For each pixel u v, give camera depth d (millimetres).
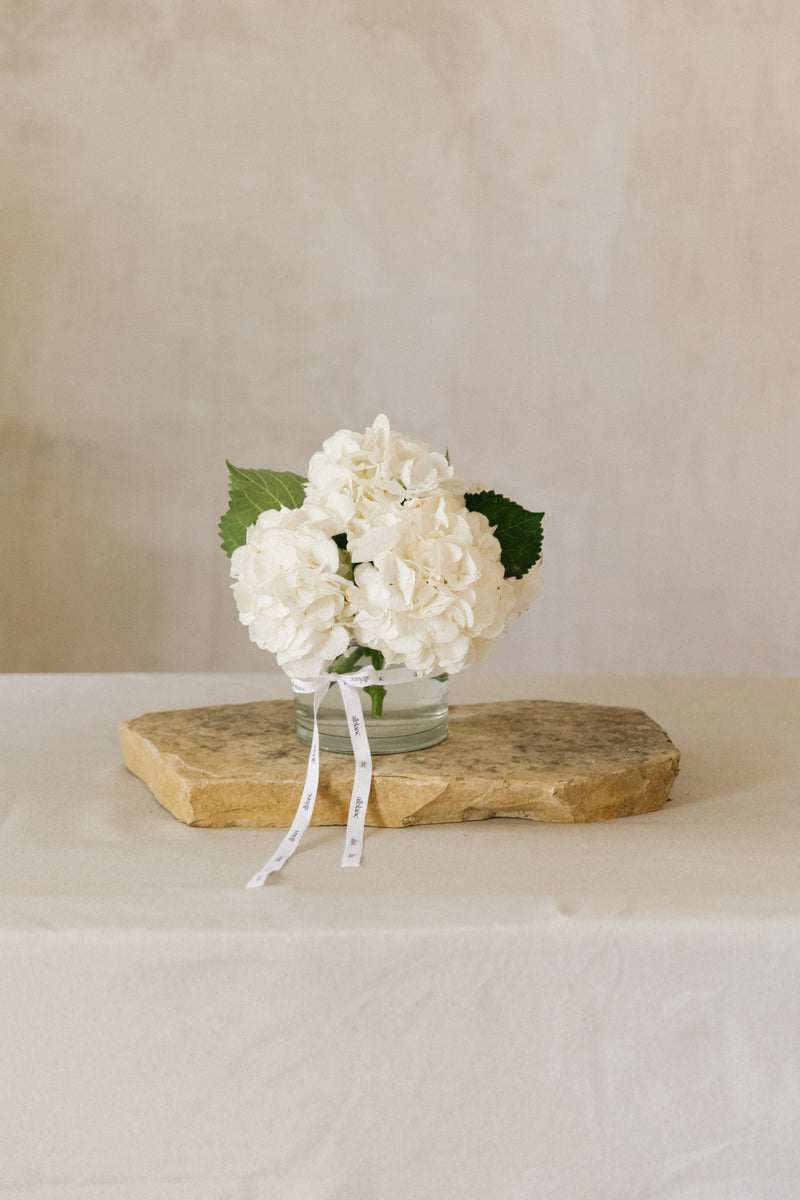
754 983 1529
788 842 1663
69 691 2076
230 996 1522
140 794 1780
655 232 3830
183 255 3760
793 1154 1539
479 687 2121
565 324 3859
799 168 3816
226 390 3818
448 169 3779
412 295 3822
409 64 3738
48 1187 1534
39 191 3697
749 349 3889
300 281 3793
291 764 1730
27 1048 1524
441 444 3891
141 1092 1529
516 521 1768
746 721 1990
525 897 1562
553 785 1690
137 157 3713
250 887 1581
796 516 3979
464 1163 1540
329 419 3855
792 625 4043
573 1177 1542
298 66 3721
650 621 4027
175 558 3887
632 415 3908
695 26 3766
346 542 1709
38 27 3648
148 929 1520
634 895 1565
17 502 3826
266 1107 1532
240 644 3939
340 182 3766
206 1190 1535
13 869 1617
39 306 3742
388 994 1526
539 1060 1534
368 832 1692
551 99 3775
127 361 3787
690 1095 1539
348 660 1719
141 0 3660
